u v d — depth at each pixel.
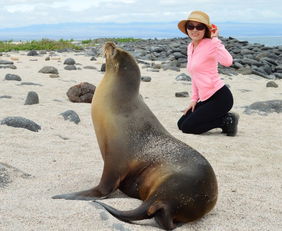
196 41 7.43
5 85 10.81
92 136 6.73
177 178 3.73
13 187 4.39
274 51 24.66
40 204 3.86
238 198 4.50
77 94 9.55
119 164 4.18
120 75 4.37
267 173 5.57
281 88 13.95
